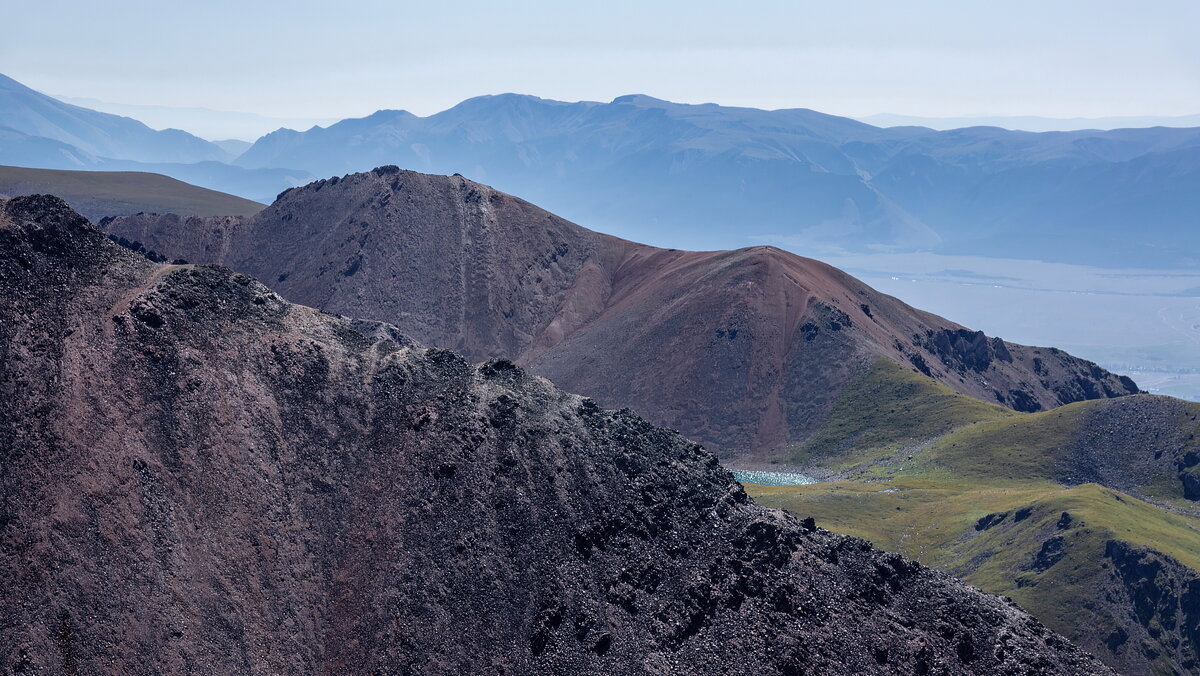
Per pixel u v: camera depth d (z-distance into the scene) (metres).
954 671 117.56
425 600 118.31
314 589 118.81
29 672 98.75
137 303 130.12
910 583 127.25
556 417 140.88
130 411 120.44
